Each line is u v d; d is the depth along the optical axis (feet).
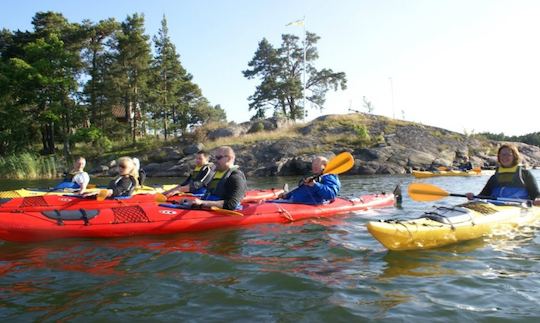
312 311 10.61
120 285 12.58
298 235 18.79
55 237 17.92
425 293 11.69
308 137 85.15
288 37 132.98
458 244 16.71
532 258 14.83
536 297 11.32
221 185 21.01
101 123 107.76
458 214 17.62
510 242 16.92
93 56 105.81
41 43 94.12
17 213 18.26
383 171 71.15
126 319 10.31
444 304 10.92
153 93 106.93
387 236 15.29
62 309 10.91
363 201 26.05
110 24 102.47
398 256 15.26
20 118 95.50
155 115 117.91
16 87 93.35
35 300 11.50
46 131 108.88
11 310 10.85
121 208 19.58
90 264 14.71
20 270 14.08
